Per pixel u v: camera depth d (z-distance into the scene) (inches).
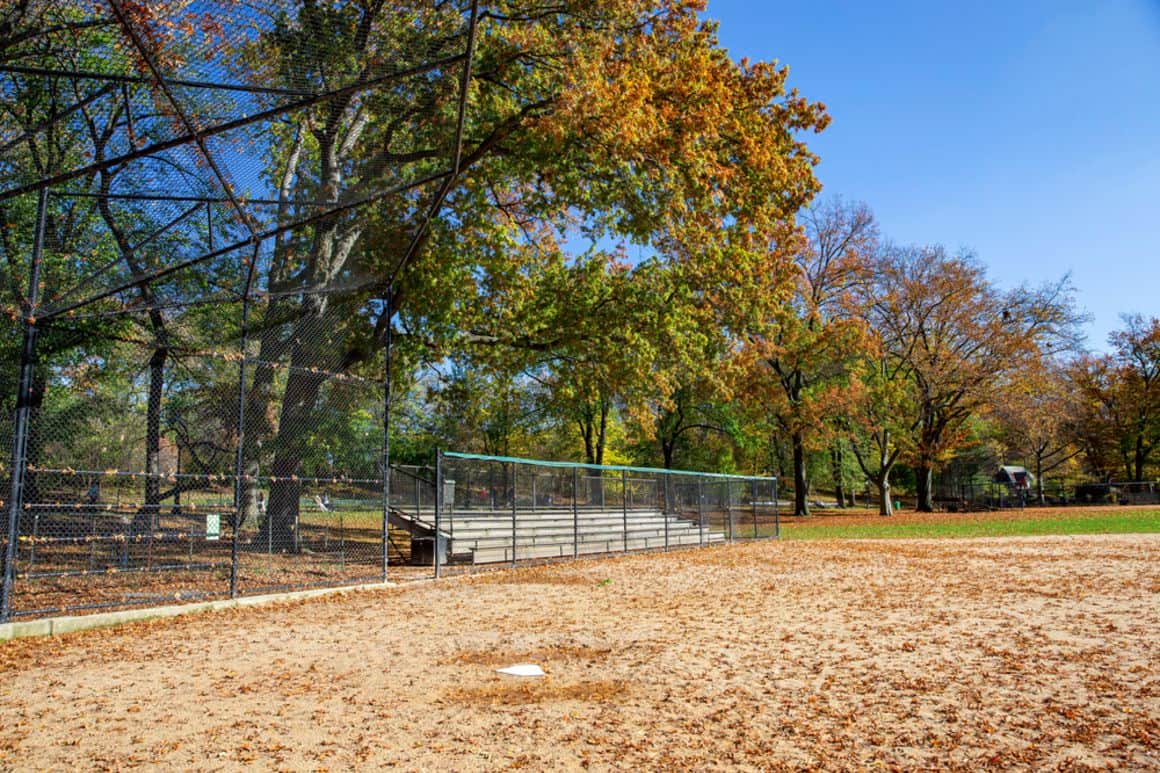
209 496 672.4
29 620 387.2
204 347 547.5
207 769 193.5
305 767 194.1
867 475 2213.3
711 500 1074.1
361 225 629.9
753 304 1008.2
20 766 196.7
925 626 377.4
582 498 906.7
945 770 187.8
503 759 198.8
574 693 263.3
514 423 1903.3
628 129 662.5
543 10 700.7
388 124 592.7
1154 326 2303.2
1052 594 477.1
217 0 349.4
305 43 380.8
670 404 1031.0
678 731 220.7
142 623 415.2
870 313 1807.3
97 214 581.9
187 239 510.0
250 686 274.8
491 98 705.6
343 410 630.5
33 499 482.0
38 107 541.3
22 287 503.2
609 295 919.0
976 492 2780.5
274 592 504.7
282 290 578.9
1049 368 1942.7
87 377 521.0
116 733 222.4
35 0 459.5
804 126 921.5
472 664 309.1
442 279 759.7
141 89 448.1
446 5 533.6
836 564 706.2
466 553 746.2
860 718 230.2
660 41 775.7
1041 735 210.7
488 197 921.5
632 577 624.7
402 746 209.3
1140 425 2349.9
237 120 386.6
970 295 1743.4
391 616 432.1
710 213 841.5
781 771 189.2
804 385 1903.3
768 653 322.7
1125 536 989.8
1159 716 224.4
